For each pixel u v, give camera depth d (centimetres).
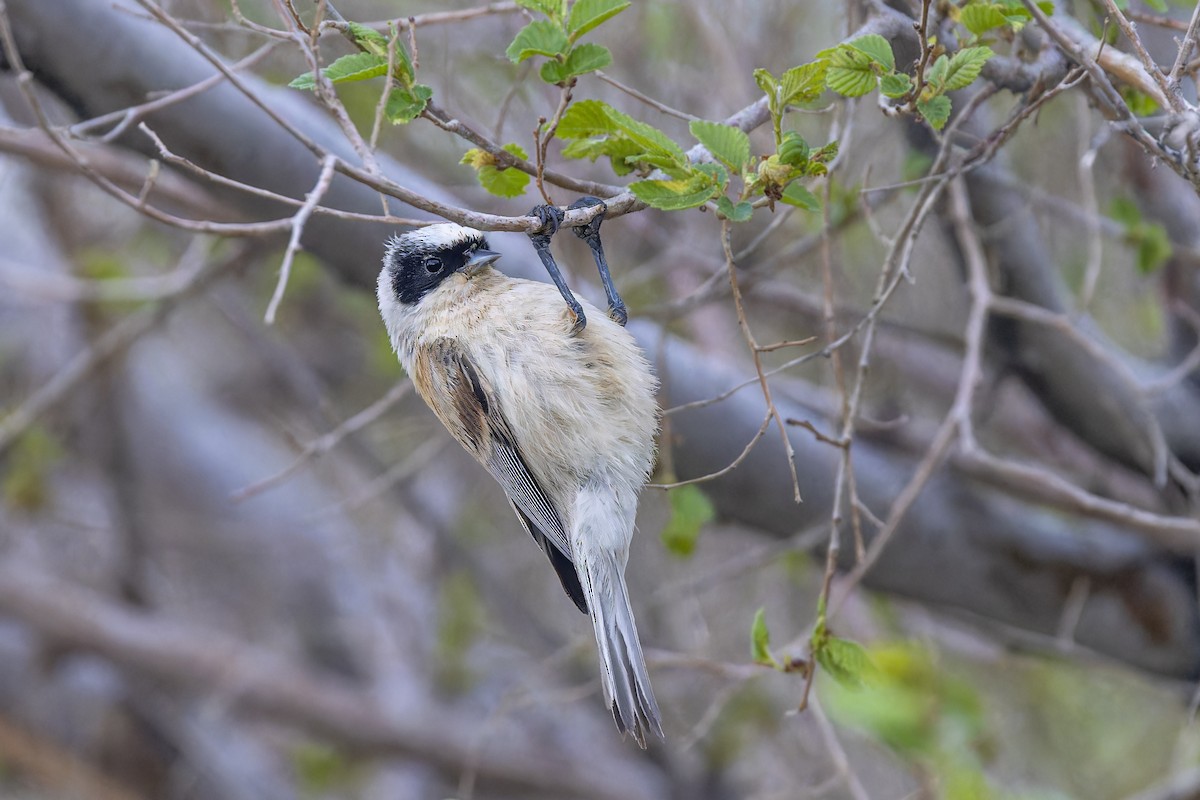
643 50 1159
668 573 1321
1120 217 1015
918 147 996
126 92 945
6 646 1706
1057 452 1304
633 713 711
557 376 755
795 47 1147
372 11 1152
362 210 949
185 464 1842
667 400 1009
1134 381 952
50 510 1579
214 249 1266
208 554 1881
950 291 1204
